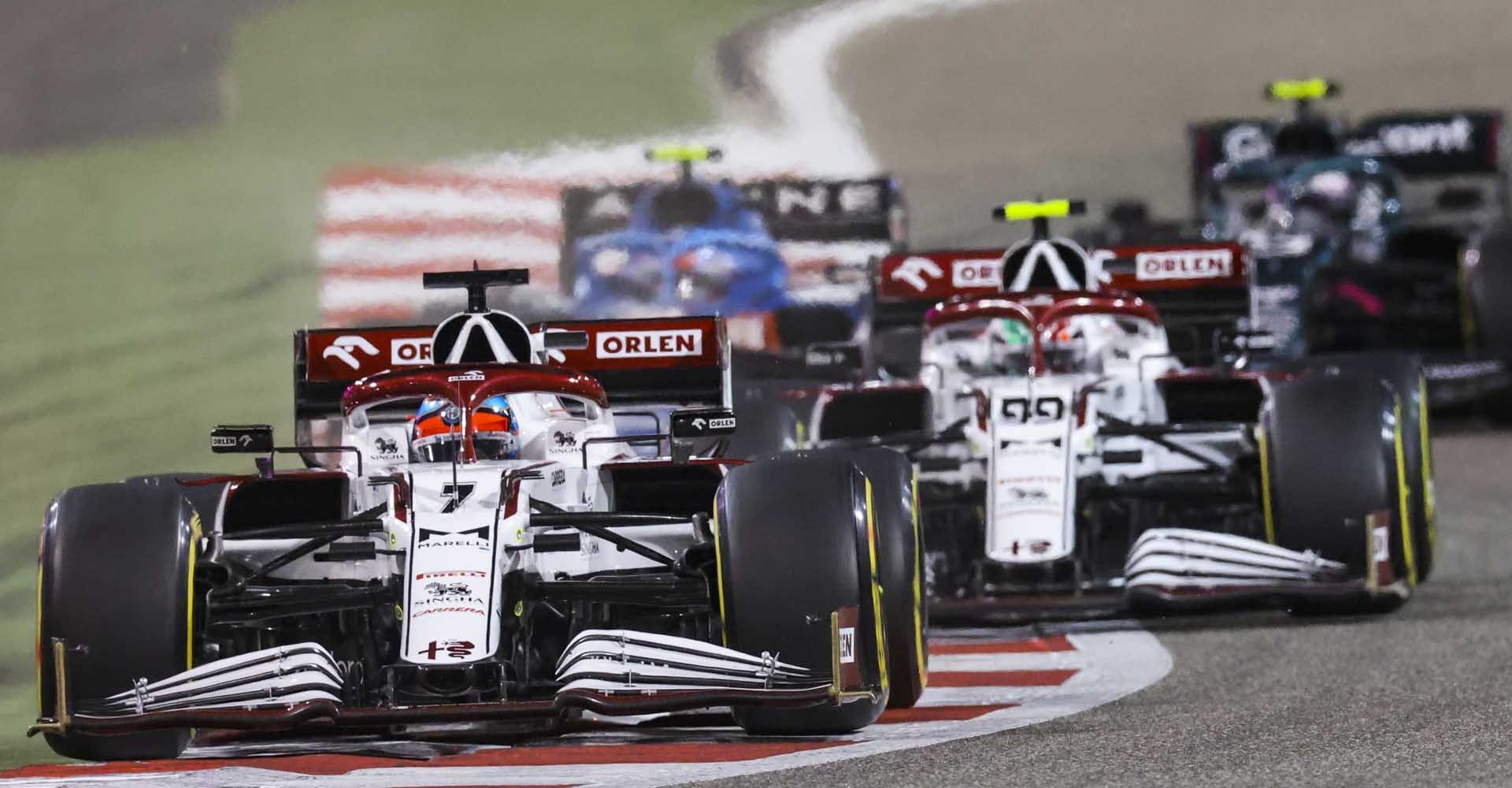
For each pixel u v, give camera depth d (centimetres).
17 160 12644
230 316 9069
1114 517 4297
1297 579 3797
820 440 4397
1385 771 2547
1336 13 15538
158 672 2805
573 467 3181
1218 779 2539
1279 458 3866
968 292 5288
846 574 2820
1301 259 7019
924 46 15012
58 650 2788
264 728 2741
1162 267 5166
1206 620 4025
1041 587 3888
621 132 12788
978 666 3641
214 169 12050
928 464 4228
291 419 7119
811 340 6944
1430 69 14225
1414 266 7031
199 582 2923
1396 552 3850
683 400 3978
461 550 2883
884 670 2881
